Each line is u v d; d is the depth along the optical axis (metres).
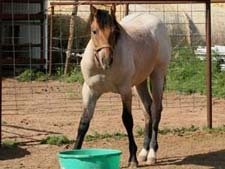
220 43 24.23
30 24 21.42
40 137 10.62
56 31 22.20
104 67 7.79
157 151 9.61
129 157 8.77
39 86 17.77
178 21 23.31
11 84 18.39
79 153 7.38
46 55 20.89
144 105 9.35
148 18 9.36
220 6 24.42
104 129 11.37
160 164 8.80
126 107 8.36
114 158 7.07
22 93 16.56
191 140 10.45
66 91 16.91
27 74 19.36
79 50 19.81
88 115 8.35
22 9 22.05
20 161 8.85
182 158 9.17
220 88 16.81
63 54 21.61
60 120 12.45
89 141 10.28
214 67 18.72
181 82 17.70
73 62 20.97
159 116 9.27
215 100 15.55
